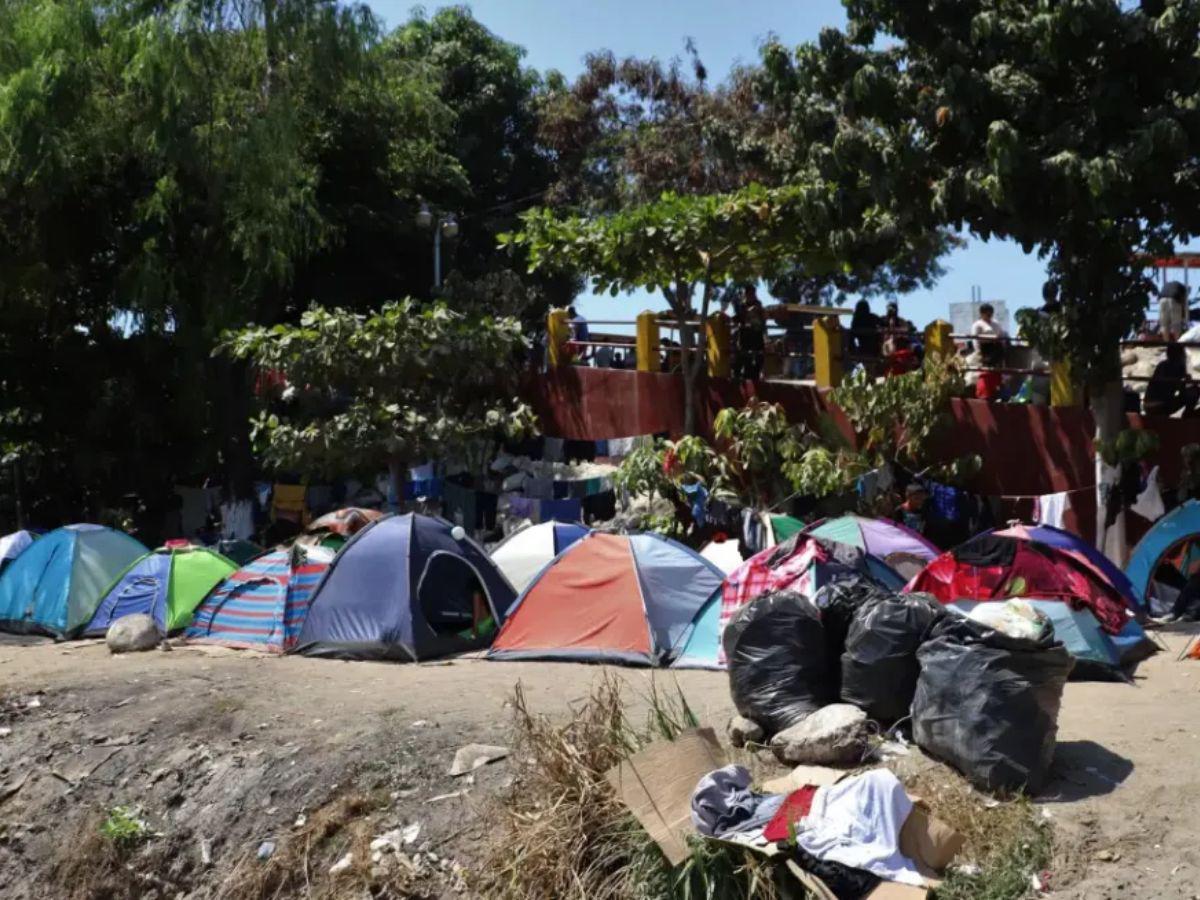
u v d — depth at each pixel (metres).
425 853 8.01
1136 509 13.23
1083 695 9.26
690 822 6.91
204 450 21.67
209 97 19.89
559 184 30.95
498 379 19.80
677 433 18.12
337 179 25.38
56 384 22.16
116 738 10.40
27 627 14.73
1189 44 11.33
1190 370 17.11
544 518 16.95
